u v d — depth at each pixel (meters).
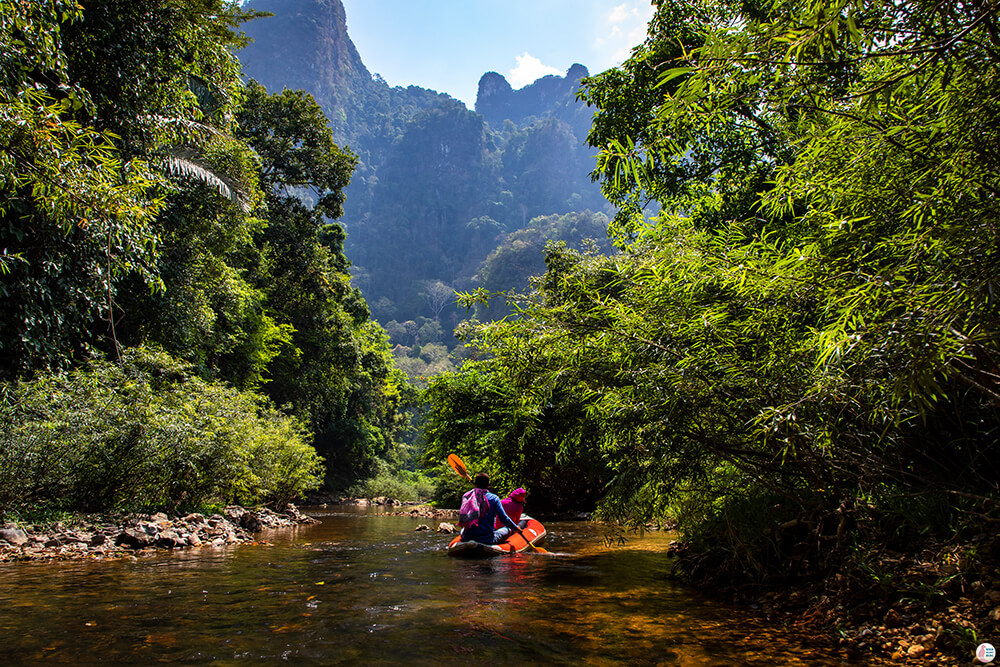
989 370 2.22
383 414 49.84
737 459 3.71
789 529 3.86
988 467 3.01
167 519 7.76
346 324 34.03
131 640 2.86
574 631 3.08
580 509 14.15
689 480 4.35
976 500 2.87
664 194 9.02
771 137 4.36
